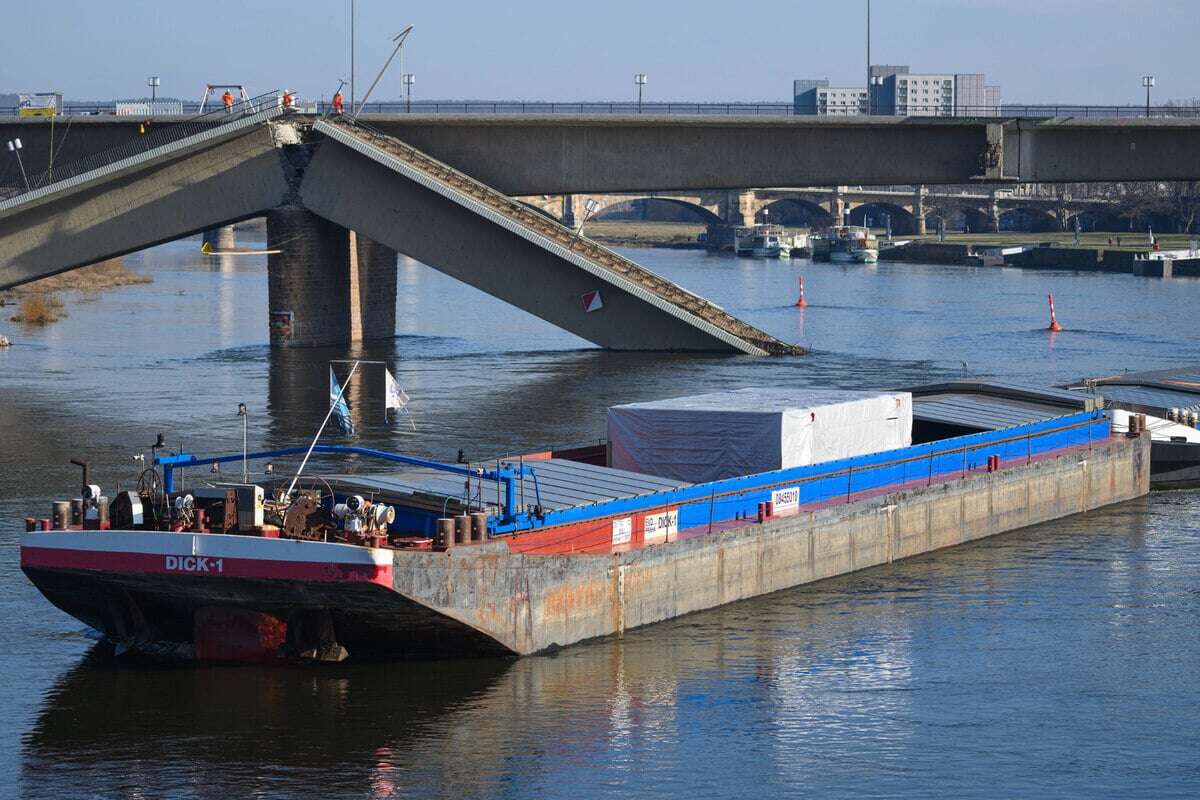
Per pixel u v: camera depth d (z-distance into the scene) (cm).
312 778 6131
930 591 8881
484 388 16662
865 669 7488
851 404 9519
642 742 6512
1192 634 8150
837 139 19762
